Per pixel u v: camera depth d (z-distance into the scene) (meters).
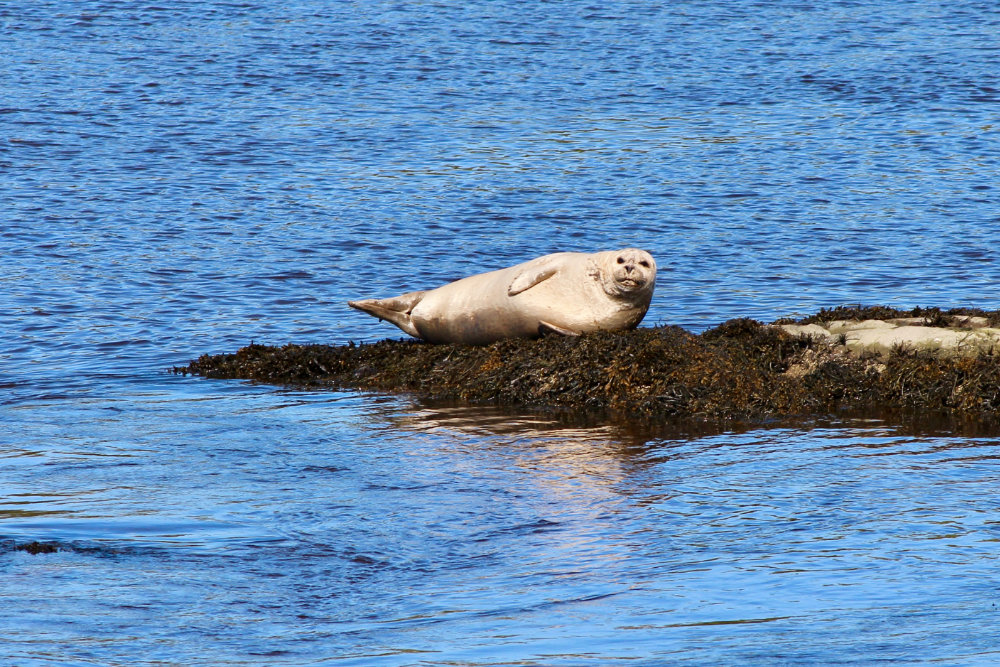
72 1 197.62
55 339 61.00
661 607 25.23
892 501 32.41
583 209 98.44
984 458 36.88
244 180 106.94
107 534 30.84
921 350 46.03
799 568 27.34
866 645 22.47
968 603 24.69
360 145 121.50
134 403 47.31
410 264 81.88
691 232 91.06
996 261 80.62
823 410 44.09
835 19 196.62
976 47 173.25
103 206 96.31
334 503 33.50
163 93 143.88
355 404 46.72
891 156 117.19
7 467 37.50
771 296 71.31
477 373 48.28
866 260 81.31
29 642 24.05
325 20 192.62
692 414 43.81
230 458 38.56
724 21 196.25
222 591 27.11
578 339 47.84
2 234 86.38
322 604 26.38
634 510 32.41
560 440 40.50
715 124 132.12
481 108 139.88
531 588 26.88
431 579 27.81
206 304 69.56
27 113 130.62
